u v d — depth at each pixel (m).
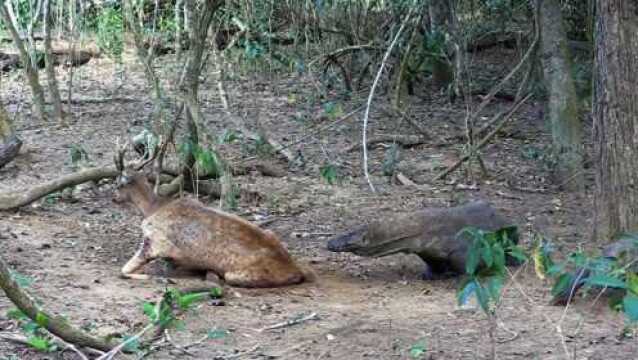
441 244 6.79
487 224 6.91
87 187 9.48
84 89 15.77
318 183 10.28
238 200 9.38
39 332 5.23
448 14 14.17
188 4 8.49
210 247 6.54
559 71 10.37
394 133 12.98
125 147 7.22
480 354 5.26
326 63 14.50
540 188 10.44
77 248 7.41
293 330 5.61
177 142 10.17
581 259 4.60
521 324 5.80
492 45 19.09
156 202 6.72
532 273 7.01
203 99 14.70
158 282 6.49
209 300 6.16
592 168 11.31
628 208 7.24
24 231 7.75
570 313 6.00
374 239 6.82
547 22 10.47
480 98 15.57
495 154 12.17
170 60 15.34
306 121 13.42
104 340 4.86
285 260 6.66
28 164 10.39
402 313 6.05
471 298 6.42
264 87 15.58
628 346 5.42
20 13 16.75
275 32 15.60
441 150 12.24
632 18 7.11
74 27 15.46
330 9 15.02
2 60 17.30
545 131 13.44
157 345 5.18
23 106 14.21
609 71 7.25
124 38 18.77
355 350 5.30
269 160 11.12
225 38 14.87
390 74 14.79
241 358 5.13
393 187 10.27
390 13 14.70
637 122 7.18
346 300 6.36
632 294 4.05
